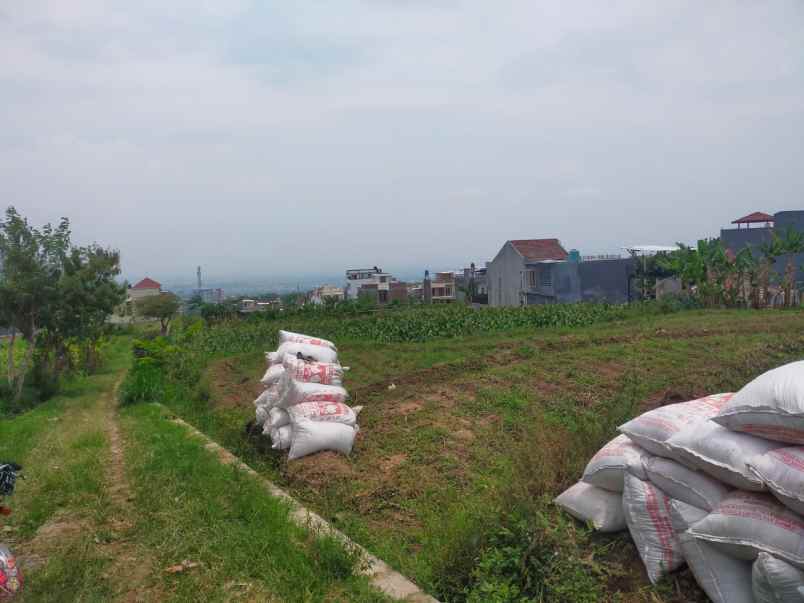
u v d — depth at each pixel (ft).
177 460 24.80
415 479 22.06
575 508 15.16
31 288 65.16
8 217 66.18
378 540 17.21
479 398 33.58
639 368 39.19
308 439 24.71
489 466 22.97
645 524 13.34
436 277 188.65
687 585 12.80
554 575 13.07
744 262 85.92
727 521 11.55
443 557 14.80
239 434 31.73
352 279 205.87
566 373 38.27
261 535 16.31
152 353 61.62
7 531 18.08
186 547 16.08
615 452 14.53
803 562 10.46
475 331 66.13
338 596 13.43
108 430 37.29
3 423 44.11
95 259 72.95
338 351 58.39
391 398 36.68
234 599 13.39
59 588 13.97
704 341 48.47
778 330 53.98
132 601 13.66
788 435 11.51
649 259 105.70
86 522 18.72
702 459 12.49
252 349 68.64
